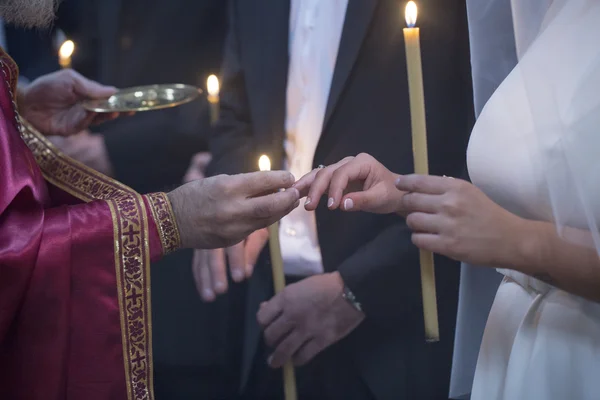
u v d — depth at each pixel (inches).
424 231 62.4
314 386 82.7
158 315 94.5
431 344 78.5
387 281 77.9
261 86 82.4
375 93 77.9
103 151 95.2
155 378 94.2
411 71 64.6
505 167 61.8
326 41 80.2
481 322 72.0
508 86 62.7
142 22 98.3
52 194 75.7
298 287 78.7
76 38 101.0
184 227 68.2
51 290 67.1
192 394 92.8
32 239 66.5
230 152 84.1
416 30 64.4
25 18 71.9
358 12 77.5
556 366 61.5
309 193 67.0
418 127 64.8
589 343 61.2
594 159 58.6
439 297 78.0
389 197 66.7
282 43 82.1
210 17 97.9
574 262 59.7
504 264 61.1
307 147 80.5
